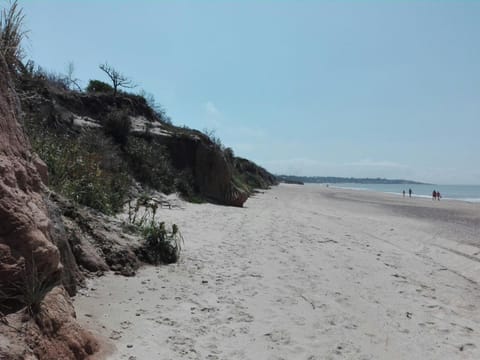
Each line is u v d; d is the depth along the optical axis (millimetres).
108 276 6379
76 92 21172
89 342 3975
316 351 4648
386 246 12164
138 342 4414
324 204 34062
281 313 5723
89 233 6969
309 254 9797
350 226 16703
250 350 4547
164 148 21438
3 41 6250
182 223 12547
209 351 4426
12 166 4020
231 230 12367
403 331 5449
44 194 5289
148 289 6160
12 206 3650
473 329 5742
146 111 24641
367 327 5480
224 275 7344
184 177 21219
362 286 7418
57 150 9461
